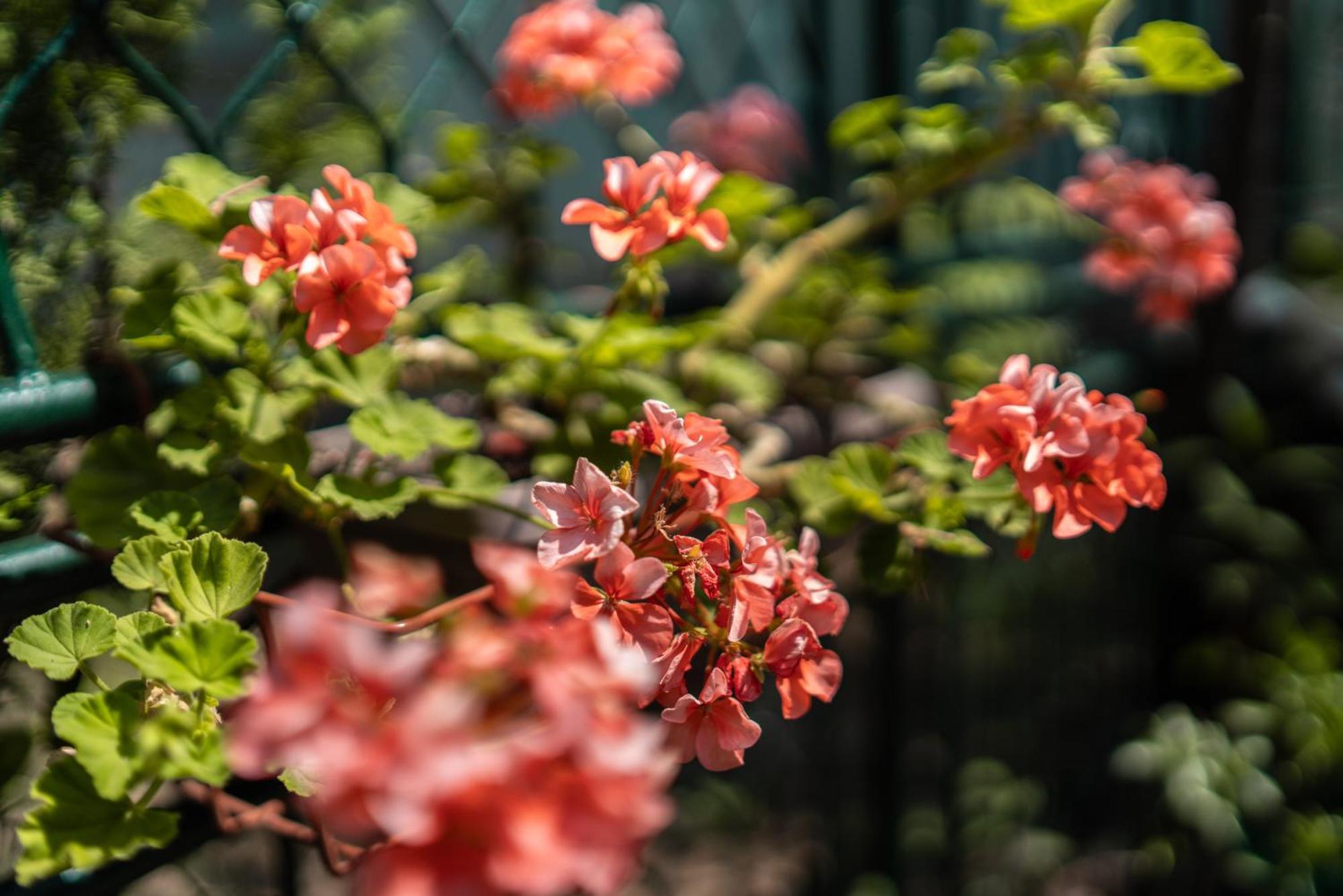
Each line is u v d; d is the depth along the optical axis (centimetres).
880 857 141
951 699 150
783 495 88
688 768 158
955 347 128
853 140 106
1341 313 167
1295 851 146
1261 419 153
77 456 76
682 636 65
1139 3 143
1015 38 134
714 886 146
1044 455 71
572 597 64
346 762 50
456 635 55
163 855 69
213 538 64
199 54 85
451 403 94
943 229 131
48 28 75
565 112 107
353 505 73
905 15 121
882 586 84
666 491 68
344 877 71
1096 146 96
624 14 102
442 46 96
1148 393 92
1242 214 148
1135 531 162
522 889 48
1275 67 145
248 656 60
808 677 68
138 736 60
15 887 66
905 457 84
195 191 75
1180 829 160
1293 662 153
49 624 63
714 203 91
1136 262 113
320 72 89
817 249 107
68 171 76
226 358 76
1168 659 166
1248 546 156
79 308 76
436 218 100
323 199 71
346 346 70
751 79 135
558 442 86
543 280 117
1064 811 166
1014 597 153
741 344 104
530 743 51
